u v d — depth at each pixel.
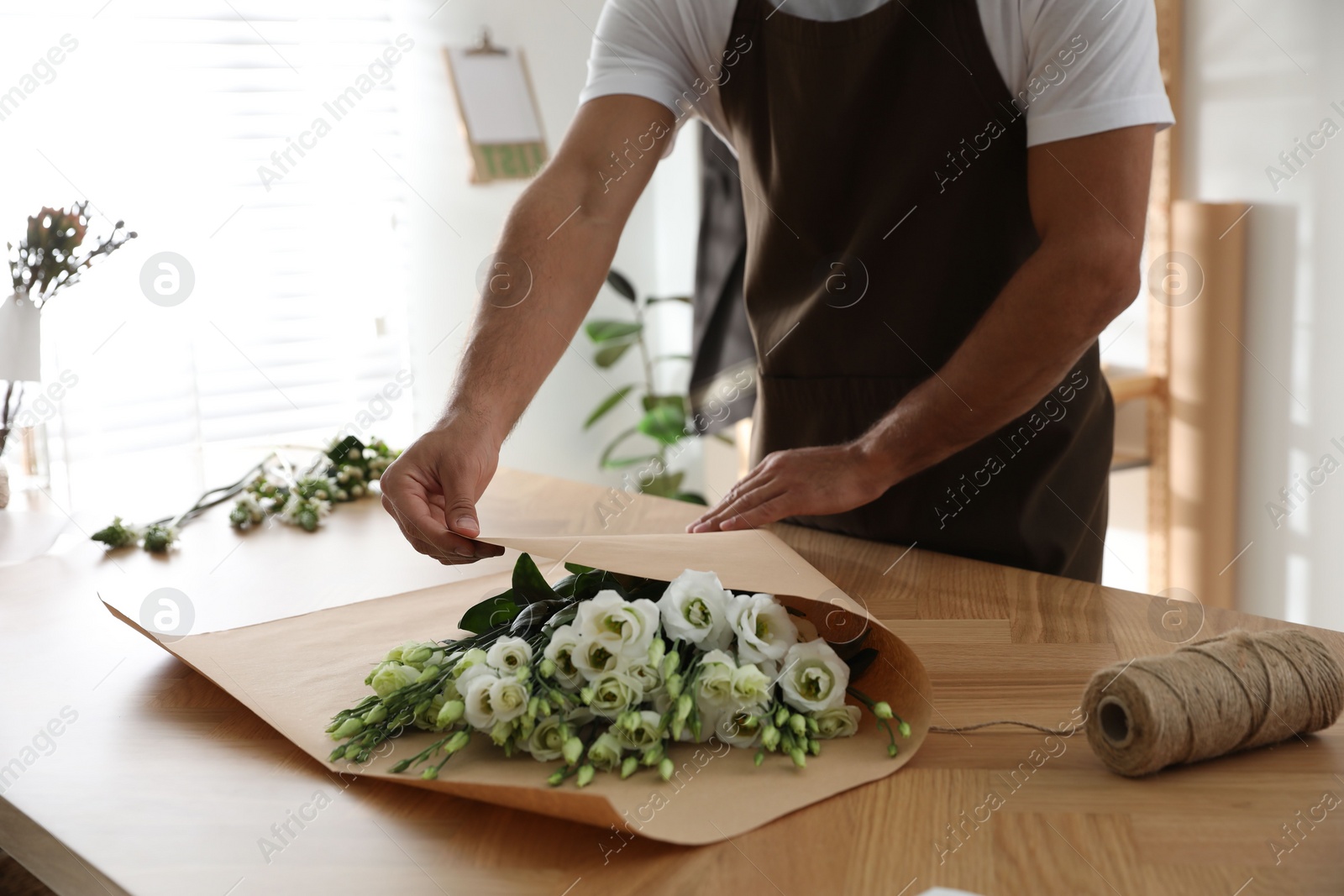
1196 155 2.10
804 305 1.27
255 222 2.55
